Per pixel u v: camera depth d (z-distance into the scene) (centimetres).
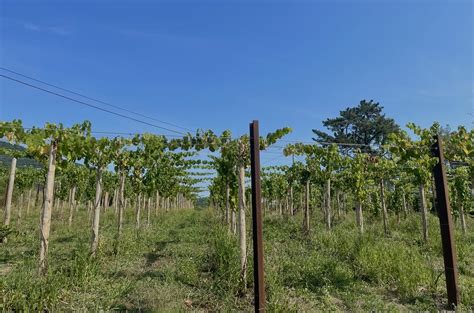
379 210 1958
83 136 706
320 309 561
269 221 1795
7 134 633
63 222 1702
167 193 2100
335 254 873
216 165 1270
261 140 691
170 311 500
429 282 673
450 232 610
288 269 725
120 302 543
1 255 848
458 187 1465
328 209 1309
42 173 1627
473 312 562
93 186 1895
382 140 4109
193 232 1319
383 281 689
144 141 805
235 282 608
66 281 544
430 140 679
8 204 1173
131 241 934
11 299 460
